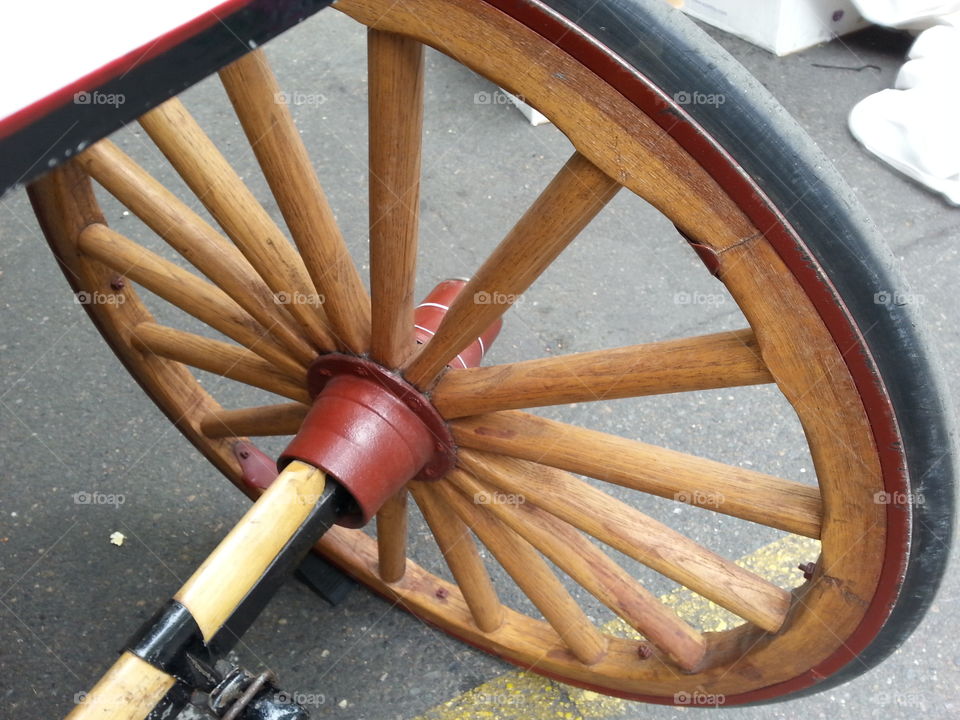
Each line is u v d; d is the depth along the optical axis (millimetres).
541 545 975
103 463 1471
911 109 1827
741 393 1567
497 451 913
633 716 1251
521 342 1622
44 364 1581
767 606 911
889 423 692
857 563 801
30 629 1299
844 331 658
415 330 1026
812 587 857
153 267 1046
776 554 1400
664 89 595
